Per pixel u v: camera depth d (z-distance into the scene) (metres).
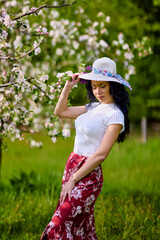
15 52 2.95
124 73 4.79
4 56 3.02
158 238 3.21
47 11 5.19
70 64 5.23
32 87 2.89
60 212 2.32
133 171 6.14
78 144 2.46
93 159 2.29
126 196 4.53
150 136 10.36
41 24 5.18
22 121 3.22
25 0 4.32
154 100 8.39
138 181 5.46
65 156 7.94
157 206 4.07
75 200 2.30
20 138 3.40
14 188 4.82
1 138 3.35
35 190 4.71
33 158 7.78
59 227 2.31
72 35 5.13
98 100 2.70
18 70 2.84
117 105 2.46
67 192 2.32
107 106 2.46
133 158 7.22
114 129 2.33
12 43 4.79
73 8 5.24
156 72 7.33
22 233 3.36
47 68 4.97
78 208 2.31
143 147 8.25
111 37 5.28
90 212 2.43
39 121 3.54
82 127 2.43
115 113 2.37
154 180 5.32
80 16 5.30
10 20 2.82
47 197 4.28
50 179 4.87
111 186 5.26
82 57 5.19
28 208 4.11
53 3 4.95
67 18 5.34
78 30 5.32
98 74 2.41
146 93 8.01
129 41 5.25
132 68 4.74
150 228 3.38
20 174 5.19
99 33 5.22
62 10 5.22
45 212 3.89
